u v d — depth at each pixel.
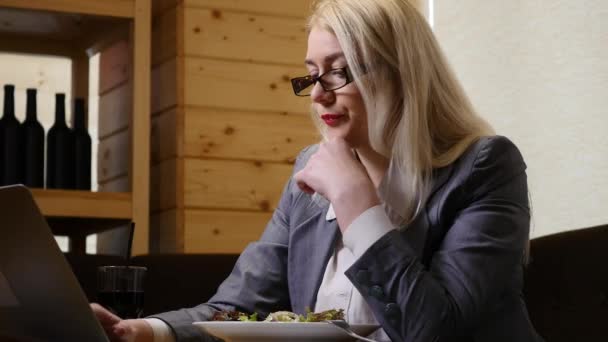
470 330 1.63
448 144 1.80
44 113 3.39
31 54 3.39
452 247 1.63
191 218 3.17
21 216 1.32
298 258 1.88
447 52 3.13
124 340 1.65
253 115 3.27
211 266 2.55
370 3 1.77
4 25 3.25
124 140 3.19
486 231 1.64
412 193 1.72
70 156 3.14
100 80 3.41
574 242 2.01
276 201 3.27
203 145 3.20
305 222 1.90
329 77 1.76
